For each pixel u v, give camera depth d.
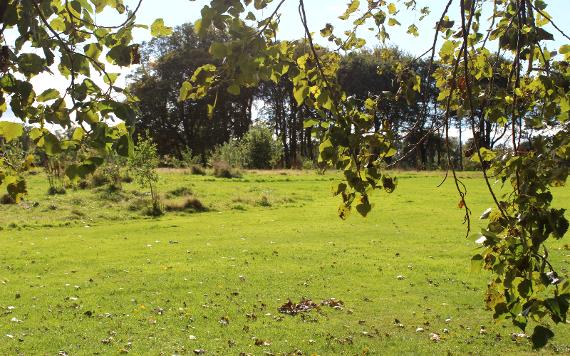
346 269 13.64
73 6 2.55
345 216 2.94
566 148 2.70
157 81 64.06
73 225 21.30
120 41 2.47
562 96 3.03
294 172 42.81
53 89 2.34
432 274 13.03
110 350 8.30
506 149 3.19
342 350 8.39
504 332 9.09
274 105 68.88
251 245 16.91
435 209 24.53
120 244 17.28
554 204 23.80
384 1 4.02
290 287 11.99
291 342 8.70
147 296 11.28
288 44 3.22
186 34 66.50
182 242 17.59
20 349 8.33
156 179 26.30
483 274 12.85
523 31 3.29
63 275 13.17
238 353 8.23
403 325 9.51
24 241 17.84
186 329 9.29
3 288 11.94
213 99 2.56
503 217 2.96
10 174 3.14
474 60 4.04
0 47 2.34
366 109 3.29
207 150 68.25
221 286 12.04
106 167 29.84
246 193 30.44
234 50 2.28
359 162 2.78
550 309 2.48
